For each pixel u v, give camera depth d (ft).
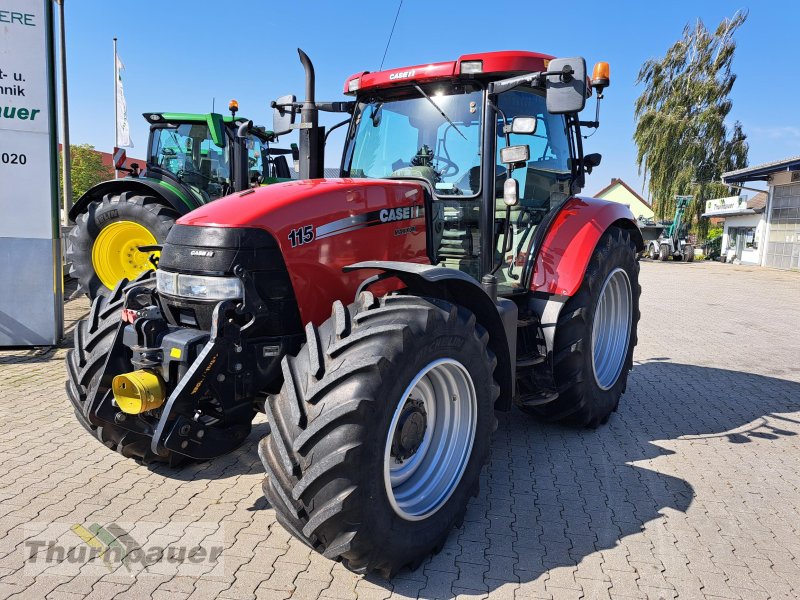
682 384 18.16
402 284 10.26
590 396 13.07
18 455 11.43
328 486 7.08
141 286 9.89
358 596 7.58
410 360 7.62
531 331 12.59
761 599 7.75
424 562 8.41
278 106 13.28
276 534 8.93
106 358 9.40
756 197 99.96
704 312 34.81
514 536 9.16
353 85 12.85
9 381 16.28
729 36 102.94
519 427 13.96
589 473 11.48
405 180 11.58
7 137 18.78
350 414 7.06
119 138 42.37
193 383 8.07
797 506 10.32
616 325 14.97
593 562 8.48
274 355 8.86
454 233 12.26
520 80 10.83
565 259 12.62
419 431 8.45
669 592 7.84
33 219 19.30
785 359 21.98
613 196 156.76
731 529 9.50
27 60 18.76
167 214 23.50
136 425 9.36
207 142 27.14
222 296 8.47
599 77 12.55
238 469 11.13
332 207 9.37
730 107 104.27
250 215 8.63
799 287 51.34
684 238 92.73
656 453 12.55
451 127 12.10
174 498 9.93
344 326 7.80
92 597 7.36
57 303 19.98
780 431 14.01
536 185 13.52
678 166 105.60
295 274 8.90
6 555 8.16
